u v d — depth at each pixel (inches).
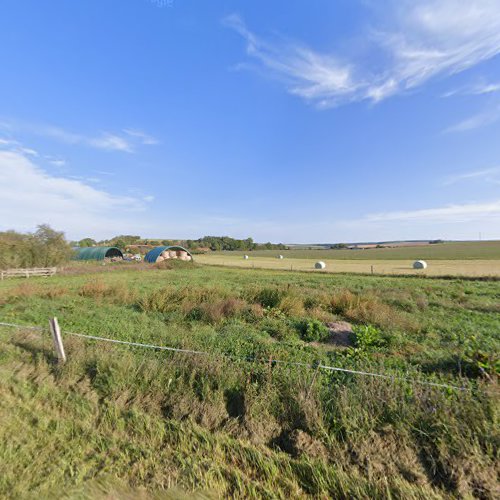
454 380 169.2
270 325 297.3
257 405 139.3
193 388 160.7
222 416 140.3
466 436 110.9
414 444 112.7
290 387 149.4
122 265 1400.1
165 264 1453.0
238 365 183.9
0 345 231.8
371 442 116.2
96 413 142.6
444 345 237.1
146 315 347.9
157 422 134.3
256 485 99.7
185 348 210.2
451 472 100.5
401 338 249.9
